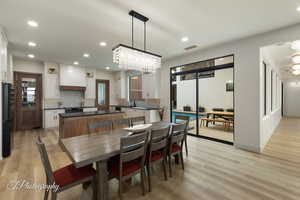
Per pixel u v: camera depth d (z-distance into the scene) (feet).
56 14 7.79
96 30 9.71
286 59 15.90
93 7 7.18
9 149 10.21
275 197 6.08
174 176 7.75
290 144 12.60
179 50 13.97
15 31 9.80
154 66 9.66
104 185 5.45
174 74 16.90
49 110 18.58
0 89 9.61
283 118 28.25
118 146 5.93
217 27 9.40
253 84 10.80
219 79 15.33
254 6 7.17
